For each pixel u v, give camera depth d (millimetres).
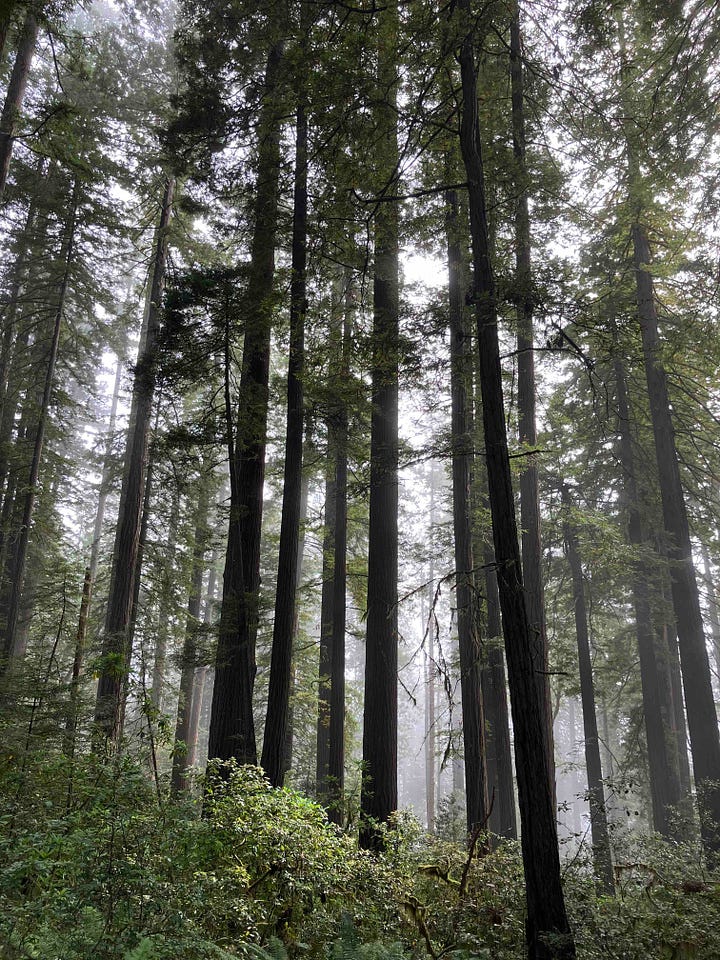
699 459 19906
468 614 8562
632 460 19547
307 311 10984
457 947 6027
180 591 20531
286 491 11102
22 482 20312
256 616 11062
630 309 7418
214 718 10578
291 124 11664
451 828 10844
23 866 4242
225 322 11062
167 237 20172
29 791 6512
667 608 18266
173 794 6844
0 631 18891
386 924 6281
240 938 5039
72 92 20641
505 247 12758
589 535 18859
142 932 4176
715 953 5895
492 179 10852
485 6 7898
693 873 8594
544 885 5770
